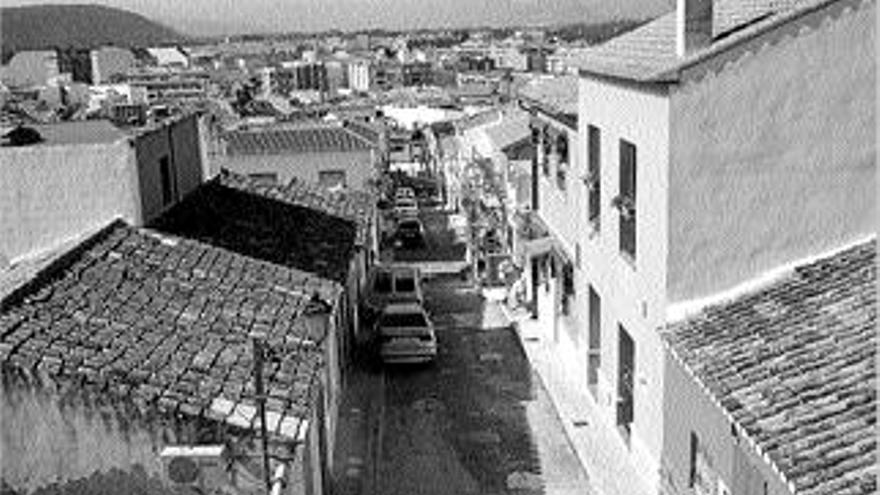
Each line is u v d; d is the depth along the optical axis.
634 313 16.23
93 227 17.27
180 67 145.75
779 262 14.10
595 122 18.88
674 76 13.36
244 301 14.95
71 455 10.25
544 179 26.09
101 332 12.02
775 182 13.88
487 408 21.39
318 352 13.70
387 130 63.59
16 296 12.21
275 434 10.81
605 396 19.17
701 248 13.96
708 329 13.19
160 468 10.49
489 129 40.81
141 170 17.70
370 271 31.59
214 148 38.09
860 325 11.72
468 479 17.89
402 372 24.16
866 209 14.06
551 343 25.58
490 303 30.91
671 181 13.75
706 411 12.34
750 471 10.71
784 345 11.90
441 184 59.12
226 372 11.98
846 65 13.60
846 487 8.71
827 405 10.23
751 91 13.55
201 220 20.22
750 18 14.45
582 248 20.97
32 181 17.05
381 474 18.20
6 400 10.02
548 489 17.33
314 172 39.12
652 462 15.42
